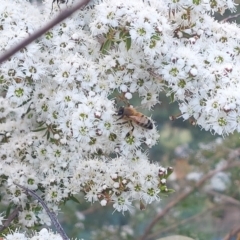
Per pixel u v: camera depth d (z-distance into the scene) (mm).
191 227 536
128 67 350
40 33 221
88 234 553
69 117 348
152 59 346
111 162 362
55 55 355
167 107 650
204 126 345
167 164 588
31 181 366
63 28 358
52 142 369
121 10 342
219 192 560
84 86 348
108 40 352
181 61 341
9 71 346
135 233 547
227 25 364
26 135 375
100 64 354
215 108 334
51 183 364
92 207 557
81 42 358
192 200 542
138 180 356
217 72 340
